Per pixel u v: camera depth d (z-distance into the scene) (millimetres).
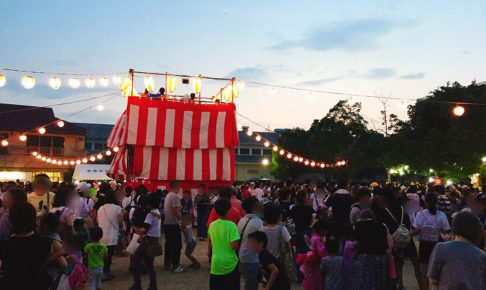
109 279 8188
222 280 5113
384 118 34594
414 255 6816
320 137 36594
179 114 15570
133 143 14859
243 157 49625
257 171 49688
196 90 16078
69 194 6160
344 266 5152
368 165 33750
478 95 27453
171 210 8883
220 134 15922
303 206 7496
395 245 6348
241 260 5426
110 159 40719
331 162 36344
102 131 45062
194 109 15758
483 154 23984
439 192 11531
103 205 8375
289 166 40531
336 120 37156
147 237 6977
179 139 15438
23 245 3795
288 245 5945
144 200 7148
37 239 3893
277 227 5945
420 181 35656
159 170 15320
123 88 15797
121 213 8469
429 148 26359
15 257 3744
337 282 5164
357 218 7066
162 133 15281
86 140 43312
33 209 3945
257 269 5375
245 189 16266
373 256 4621
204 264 9633
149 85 15289
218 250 5207
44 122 34562
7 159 32500
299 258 5863
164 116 15398
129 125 14945
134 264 6996
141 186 11469
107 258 8172
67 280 5031
